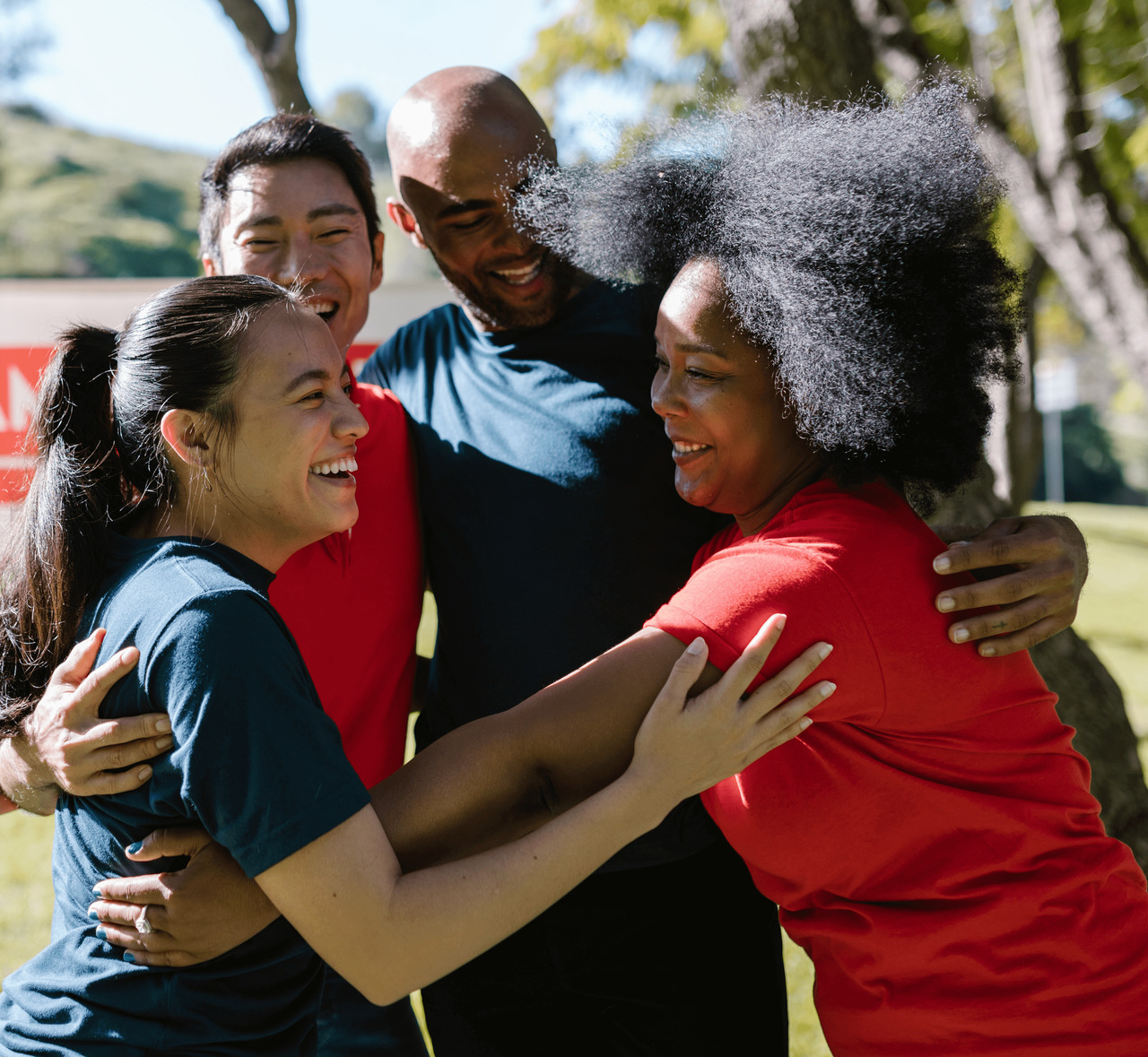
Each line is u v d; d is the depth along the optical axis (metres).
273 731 1.22
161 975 1.32
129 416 1.43
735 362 1.50
